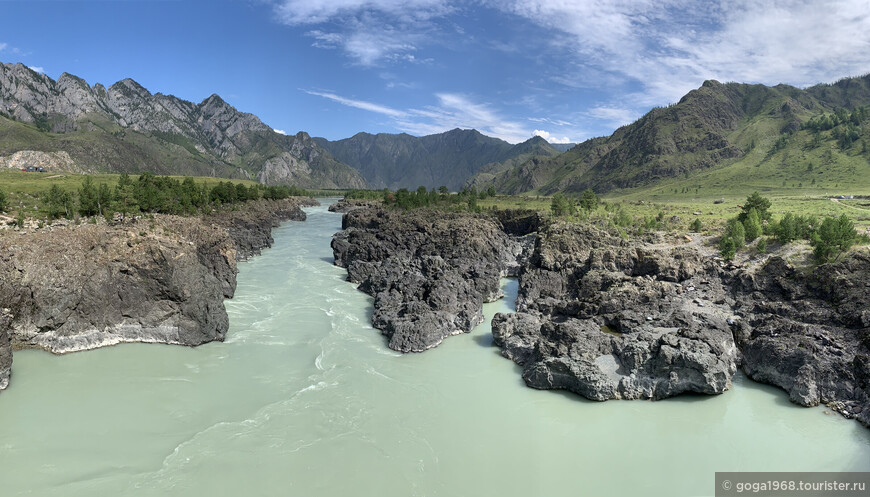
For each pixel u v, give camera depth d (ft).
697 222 426.51
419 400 183.21
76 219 305.73
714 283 292.61
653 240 396.98
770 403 183.73
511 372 209.77
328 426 163.32
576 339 202.59
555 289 318.86
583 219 512.63
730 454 154.81
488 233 483.10
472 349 234.38
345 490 132.87
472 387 195.11
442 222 522.06
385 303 276.00
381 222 597.11
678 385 184.44
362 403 179.32
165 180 571.69
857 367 179.93
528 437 161.79
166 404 173.58
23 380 186.60
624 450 156.25
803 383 182.09
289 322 264.93
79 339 214.48
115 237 233.96
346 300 312.71
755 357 202.80
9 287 202.59
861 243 291.17
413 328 232.12
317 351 225.76
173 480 134.21
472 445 156.25
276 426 162.20
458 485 137.08
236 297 312.50
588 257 346.54
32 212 329.11
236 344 231.30
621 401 184.03
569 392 191.62
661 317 229.45
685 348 188.85
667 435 164.66
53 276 211.82
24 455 142.20
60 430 155.33
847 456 153.28
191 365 206.28
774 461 151.53
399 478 138.62
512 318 240.53
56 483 131.23
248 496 129.39
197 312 228.43
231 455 145.79
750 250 333.83
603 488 138.00
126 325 224.33
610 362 197.57
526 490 135.85
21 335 208.54
